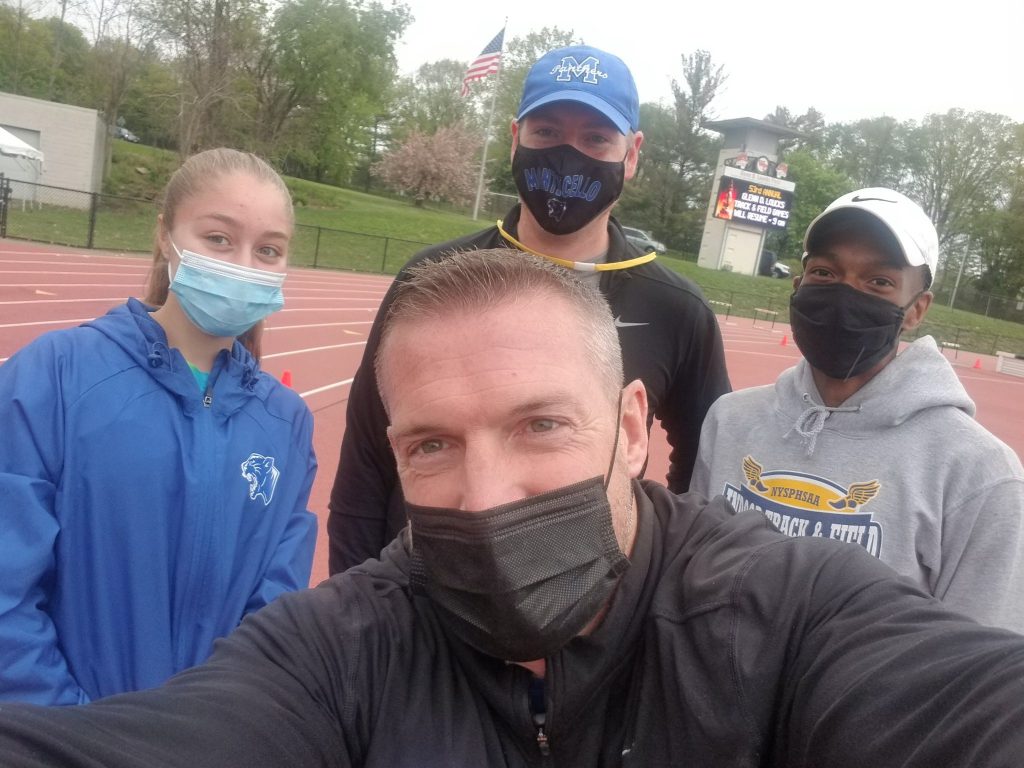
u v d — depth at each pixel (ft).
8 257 60.18
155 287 7.75
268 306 7.49
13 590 5.77
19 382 6.18
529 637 3.82
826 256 7.18
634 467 4.69
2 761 3.18
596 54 7.66
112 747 3.34
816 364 7.22
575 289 4.39
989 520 6.18
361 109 168.86
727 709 3.82
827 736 3.43
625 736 4.00
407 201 188.96
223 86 106.63
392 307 4.34
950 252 202.18
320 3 151.64
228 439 7.13
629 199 194.18
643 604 4.25
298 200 136.26
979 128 188.75
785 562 4.23
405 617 4.34
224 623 6.99
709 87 190.39
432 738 3.94
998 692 3.01
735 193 159.53
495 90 163.73
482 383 3.98
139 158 125.59
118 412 6.44
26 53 146.10
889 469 6.75
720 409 8.11
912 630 3.62
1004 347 137.28
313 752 3.79
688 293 8.09
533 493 4.05
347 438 8.69
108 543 6.34
